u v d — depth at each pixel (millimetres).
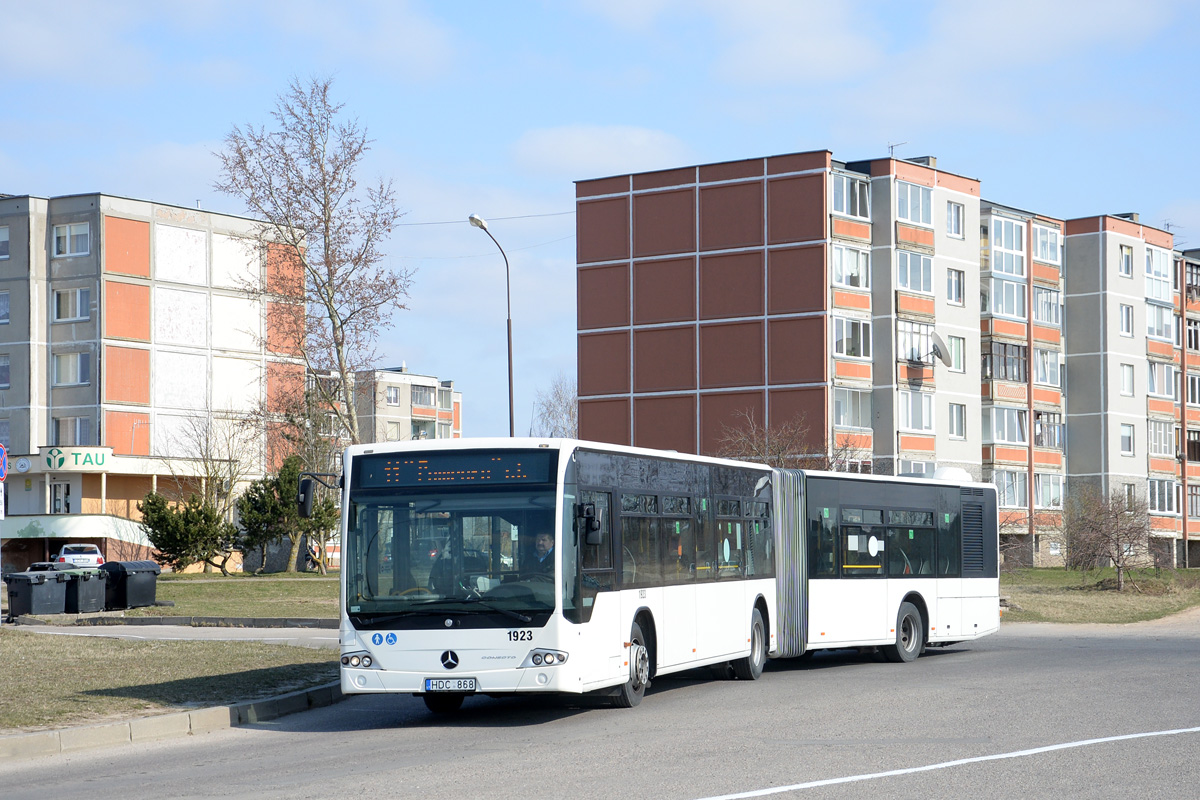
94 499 64125
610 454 15531
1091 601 37500
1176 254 80938
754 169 58469
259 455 62688
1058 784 9773
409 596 14117
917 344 60219
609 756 11609
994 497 25578
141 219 66625
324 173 43062
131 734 13711
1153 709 14391
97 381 64750
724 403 58469
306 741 13562
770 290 57812
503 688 13852
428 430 119562
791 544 20938
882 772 10359
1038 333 68812
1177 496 78750
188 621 31594
